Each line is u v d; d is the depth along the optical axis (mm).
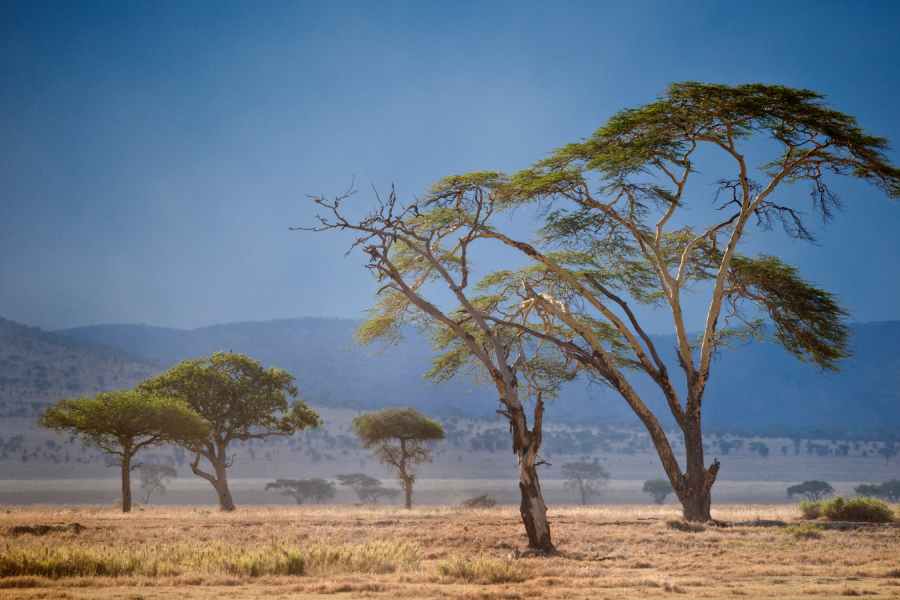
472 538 27141
